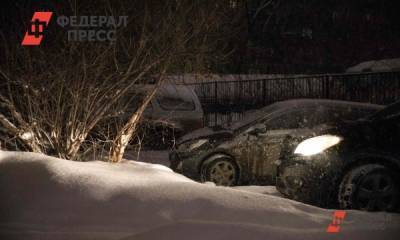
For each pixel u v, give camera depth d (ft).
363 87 44.32
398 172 21.09
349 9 94.22
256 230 13.03
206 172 28.63
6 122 21.26
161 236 13.01
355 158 21.34
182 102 39.65
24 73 21.39
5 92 22.26
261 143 28.02
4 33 22.21
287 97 53.62
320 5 91.15
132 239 13.16
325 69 90.74
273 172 27.71
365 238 13.20
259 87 57.57
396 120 21.68
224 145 28.53
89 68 21.57
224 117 56.85
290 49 86.33
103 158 22.76
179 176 18.72
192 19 23.17
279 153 27.68
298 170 22.00
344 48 93.30
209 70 25.57
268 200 14.79
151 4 22.56
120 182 15.29
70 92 21.40
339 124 23.04
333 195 21.38
